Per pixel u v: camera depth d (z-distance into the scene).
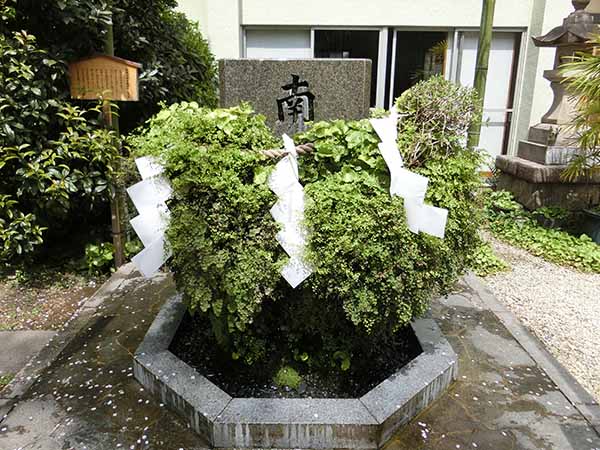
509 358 2.59
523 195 5.32
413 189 1.92
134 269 3.74
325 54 6.61
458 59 6.60
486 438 2.02
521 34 6.53
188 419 2.06
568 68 4.16
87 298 3.56
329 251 1.94
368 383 2.35
